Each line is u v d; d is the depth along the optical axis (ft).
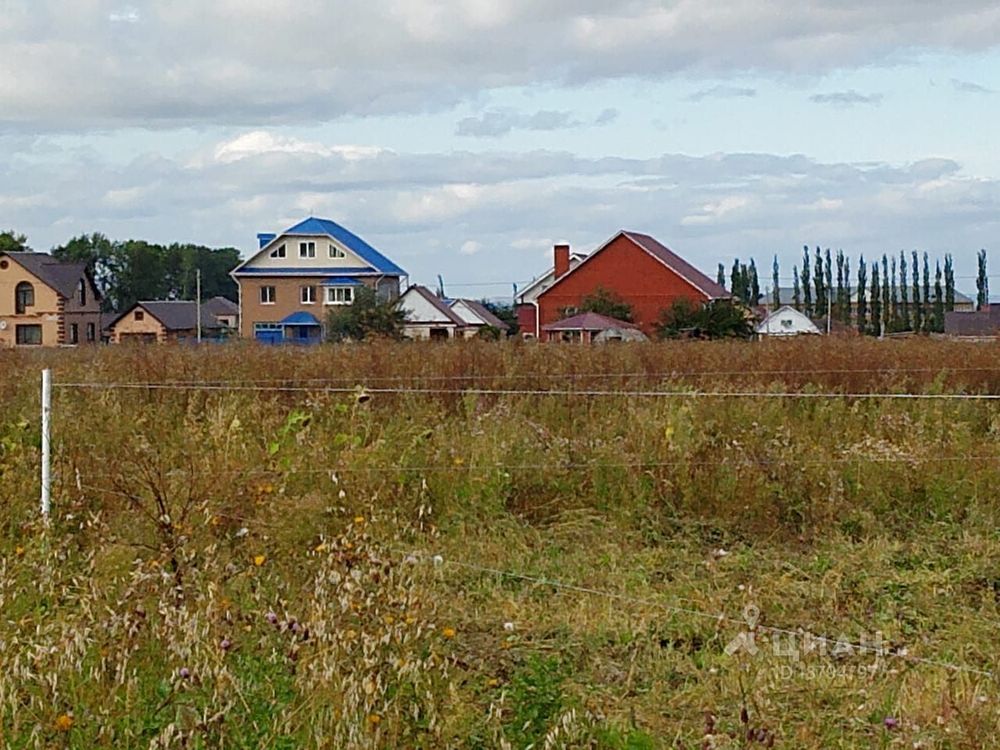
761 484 41.91
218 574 28.78
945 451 44.68
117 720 21.09
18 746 20.11
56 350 95.81
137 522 34.01
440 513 40.37
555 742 21.49
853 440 49.06
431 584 33.01
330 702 21.79
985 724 22.59
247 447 43.65
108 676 22.67
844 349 81.05
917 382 74.79
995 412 54.54
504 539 38.93
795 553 38.37
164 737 19.66
